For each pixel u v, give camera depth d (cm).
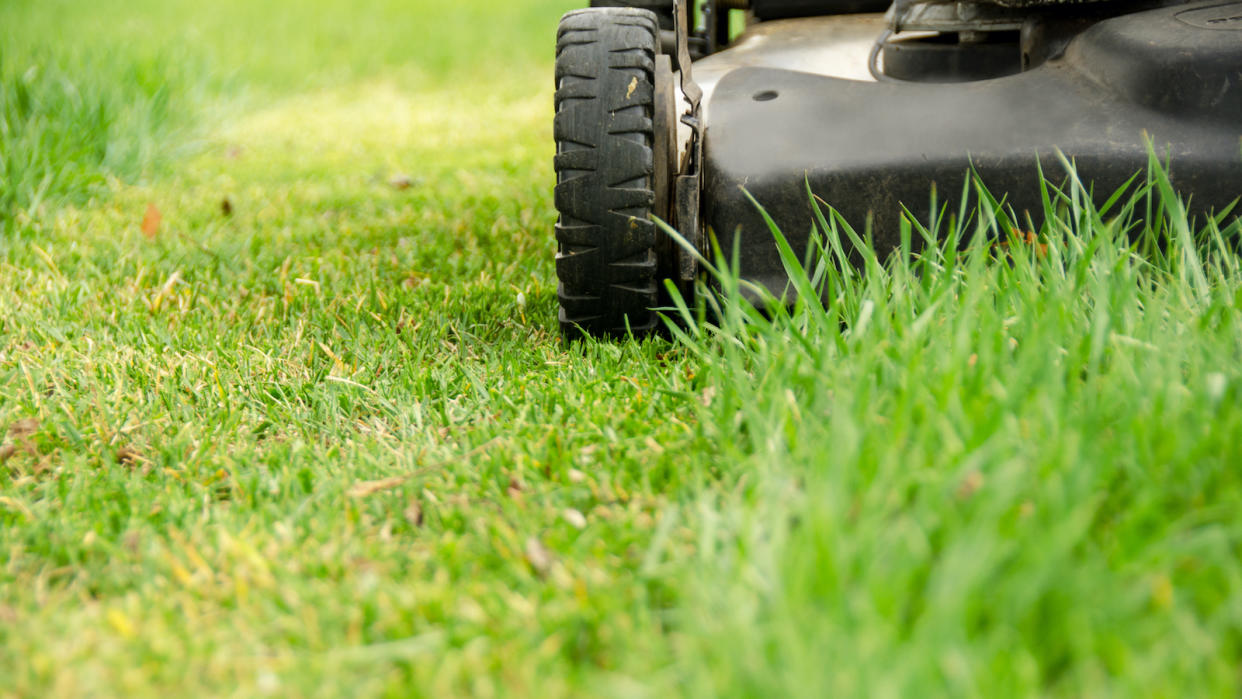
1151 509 120
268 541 147
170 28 1039
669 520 129
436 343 238
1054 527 112
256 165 488
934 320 173
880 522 125
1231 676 99
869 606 104
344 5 1356
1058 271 186
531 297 266
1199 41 204
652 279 210
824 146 211
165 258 322
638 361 206
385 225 366
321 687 113
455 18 1212
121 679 116
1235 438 134
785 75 237
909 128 211
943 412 141
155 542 146
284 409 204
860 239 207
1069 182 202
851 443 131
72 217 371
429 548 144
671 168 219
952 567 105
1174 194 199
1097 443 136
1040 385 145
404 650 117
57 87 496
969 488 127
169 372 221
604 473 158
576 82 205
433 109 655
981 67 272
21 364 219
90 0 1288
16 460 185
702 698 99
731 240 212
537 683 110
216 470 178
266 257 320
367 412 204
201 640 123
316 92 750
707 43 328
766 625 111
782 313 182
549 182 431
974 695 94
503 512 153
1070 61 229
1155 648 102
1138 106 206
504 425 182
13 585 142
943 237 209
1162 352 155
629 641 113
